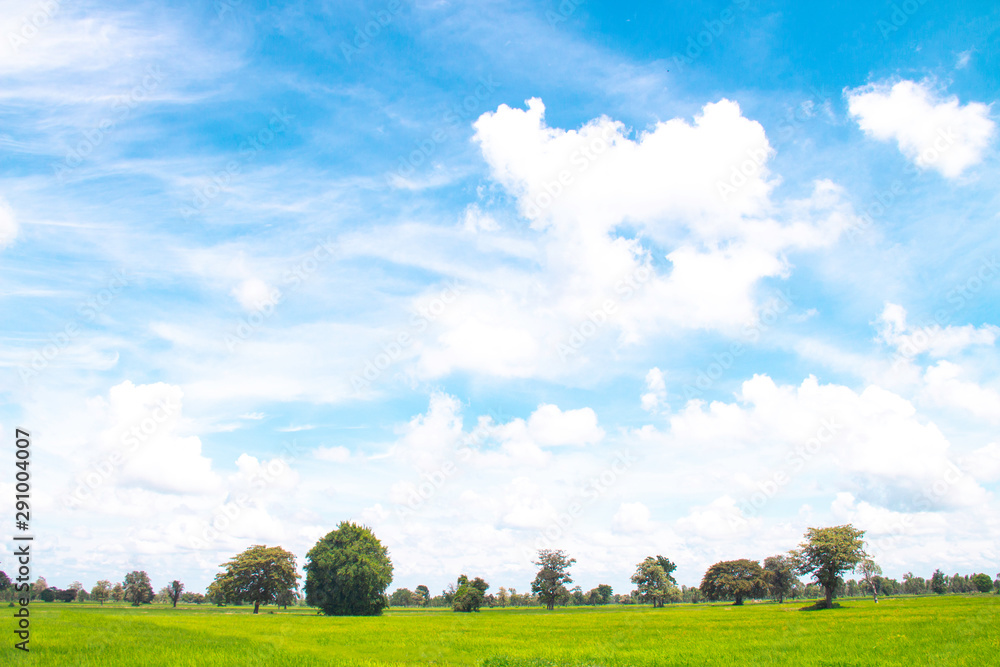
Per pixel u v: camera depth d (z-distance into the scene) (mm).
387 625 62062
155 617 67375
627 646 35906
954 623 45875
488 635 46938
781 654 29672
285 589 102875
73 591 156875
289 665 26062
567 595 144000
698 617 71875
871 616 59062
